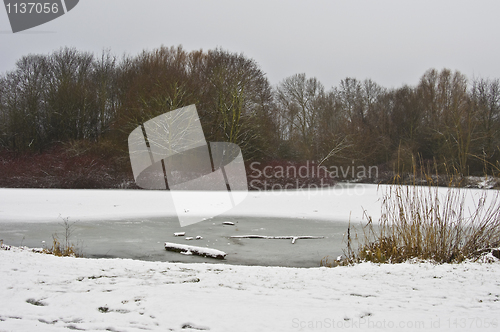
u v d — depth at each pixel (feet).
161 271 14.23
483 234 19.62
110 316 8.55
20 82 116.98
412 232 19.71
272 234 33.50
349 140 115.55
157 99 77.00
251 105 95.55
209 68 103.86
